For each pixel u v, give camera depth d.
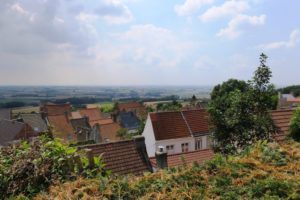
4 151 5.75
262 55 12.35
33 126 49.19
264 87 12.35
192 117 30.11
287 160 5.59
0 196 4.80
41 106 66.69
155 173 5.05
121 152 12.45
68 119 54.12
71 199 4.21
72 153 5.63
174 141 27.81
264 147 6.19
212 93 41.44
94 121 59.41
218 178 4.71
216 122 12.60
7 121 46.31
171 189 4.47
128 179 4.84
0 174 4.97
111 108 95.50
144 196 4.28
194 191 4.40
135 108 79.19
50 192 4.59
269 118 11.98
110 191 4.32
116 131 48.91
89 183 4.65
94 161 5.71
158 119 28.45
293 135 10.07
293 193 4.21
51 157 5.36
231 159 5.58
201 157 15.95
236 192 4.38
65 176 5.12
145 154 12.95
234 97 12.59
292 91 96.56
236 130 12.12
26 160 5.21
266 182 4.47
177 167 5.31
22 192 4.80
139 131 48.59
